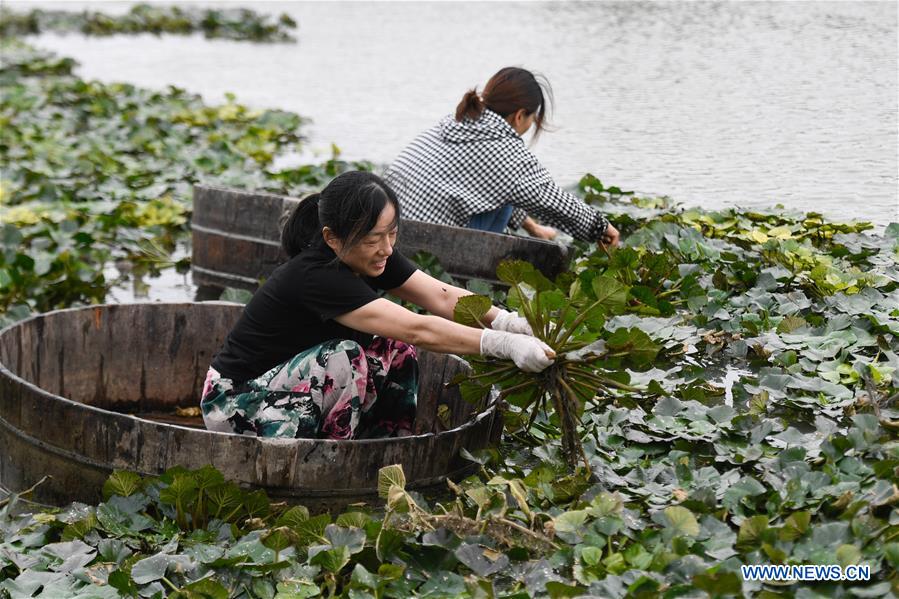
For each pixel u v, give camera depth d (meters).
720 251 9.45
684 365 7.68
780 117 14.93
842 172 12.41
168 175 13.65
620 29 22.33
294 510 5.41
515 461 6.37
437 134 9.17
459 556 5.08
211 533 5.45
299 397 6.05
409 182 9.08
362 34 24.89
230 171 13.71
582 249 10.00
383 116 16.94
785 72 17.48
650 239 9.67
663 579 4.79
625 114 15.60
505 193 8.97
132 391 7.52
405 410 6.45
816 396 6.91
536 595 4.89
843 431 6.46
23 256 9.88
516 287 5.93
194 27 28.27
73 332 7.21
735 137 14.16
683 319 8.34
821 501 5.23
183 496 5.47
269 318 6.08
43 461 6.00
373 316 5.84
